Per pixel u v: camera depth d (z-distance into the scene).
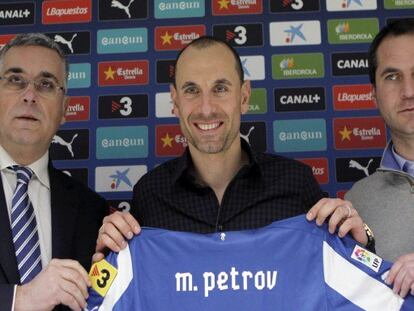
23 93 1.31
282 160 1.39
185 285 1.10
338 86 1.85
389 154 1.43
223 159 1.33
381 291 1.06
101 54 1.90
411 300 1.04
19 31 1.92
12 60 1.33
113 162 1.84
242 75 1.37
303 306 1.08
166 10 1.91
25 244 1.24
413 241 1.27
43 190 1.38
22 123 1.29
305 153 1.82
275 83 1.86
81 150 1.85
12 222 1.26
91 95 1.88
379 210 1.35
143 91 1.87
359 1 1.89
